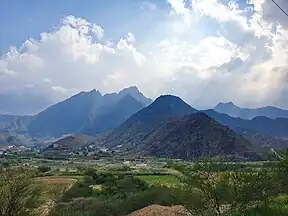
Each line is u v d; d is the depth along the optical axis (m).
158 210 37.56
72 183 69.88
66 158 195.12
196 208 22.53
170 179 66.38
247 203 21.53
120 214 46.62
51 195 44.19
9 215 26.17
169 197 41.75
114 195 55.53
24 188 26.92
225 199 21.72
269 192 21.53
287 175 21.53
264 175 21.47
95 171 91.31
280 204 21.56
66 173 93.81
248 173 21.45
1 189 26.22
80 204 47.44
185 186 23.14
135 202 47.22
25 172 28.09
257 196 21.38
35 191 28.14
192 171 22.80
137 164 138.62
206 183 21.88
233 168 22.56
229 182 21.50
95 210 46.12
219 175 22.00
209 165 22.50
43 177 73.56
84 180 77.50
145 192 49.62
